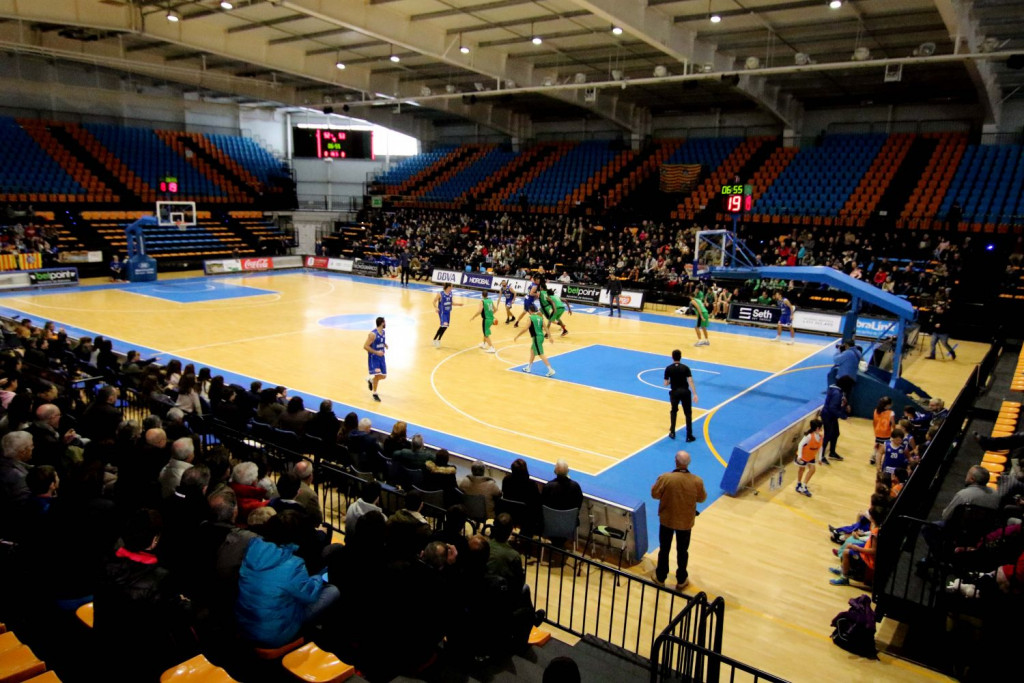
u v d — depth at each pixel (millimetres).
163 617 4535
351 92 36812
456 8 21000
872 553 7840
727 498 10312
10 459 6508
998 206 25938
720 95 32375
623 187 35562
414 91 33781
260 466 8258
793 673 6402
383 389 15141
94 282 29516
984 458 10492
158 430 7305
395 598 4895
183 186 37781
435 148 45375
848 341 14508
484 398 14781
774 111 30000
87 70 36281
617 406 14555
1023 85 26141
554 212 36438
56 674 4625
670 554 8562
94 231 32844
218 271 33625
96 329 20234
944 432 9859
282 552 4891
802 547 8844
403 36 21969
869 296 14719
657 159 35938
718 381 16812
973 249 25109
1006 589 5938
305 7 18984
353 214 42531
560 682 3143
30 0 19750
